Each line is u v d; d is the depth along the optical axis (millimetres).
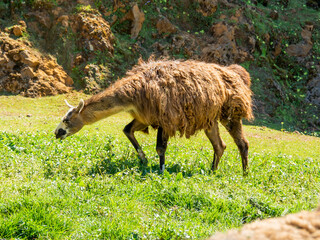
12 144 17641
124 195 11469
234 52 55344
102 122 35156
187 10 57719
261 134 39531
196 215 10602
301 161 22172
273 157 22281
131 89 15633
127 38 53312
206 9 58094
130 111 16203
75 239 8617
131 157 16750
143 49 52781
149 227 9414
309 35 63625
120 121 37188
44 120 34562
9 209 9625
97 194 11500
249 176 15273
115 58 50250
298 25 64438
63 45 48719
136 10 53562
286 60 61375
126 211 10336
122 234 8867
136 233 8930
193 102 15547
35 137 20500
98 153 17438
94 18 50344
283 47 61906
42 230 8742
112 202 10711
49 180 12281
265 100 53188
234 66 18094
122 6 53344
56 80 46469
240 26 57094
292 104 56781
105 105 15922
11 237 8461
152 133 25469
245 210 10953
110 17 52750
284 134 42312
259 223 2422
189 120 15750
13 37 47438
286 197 12609
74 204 10375
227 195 12047
